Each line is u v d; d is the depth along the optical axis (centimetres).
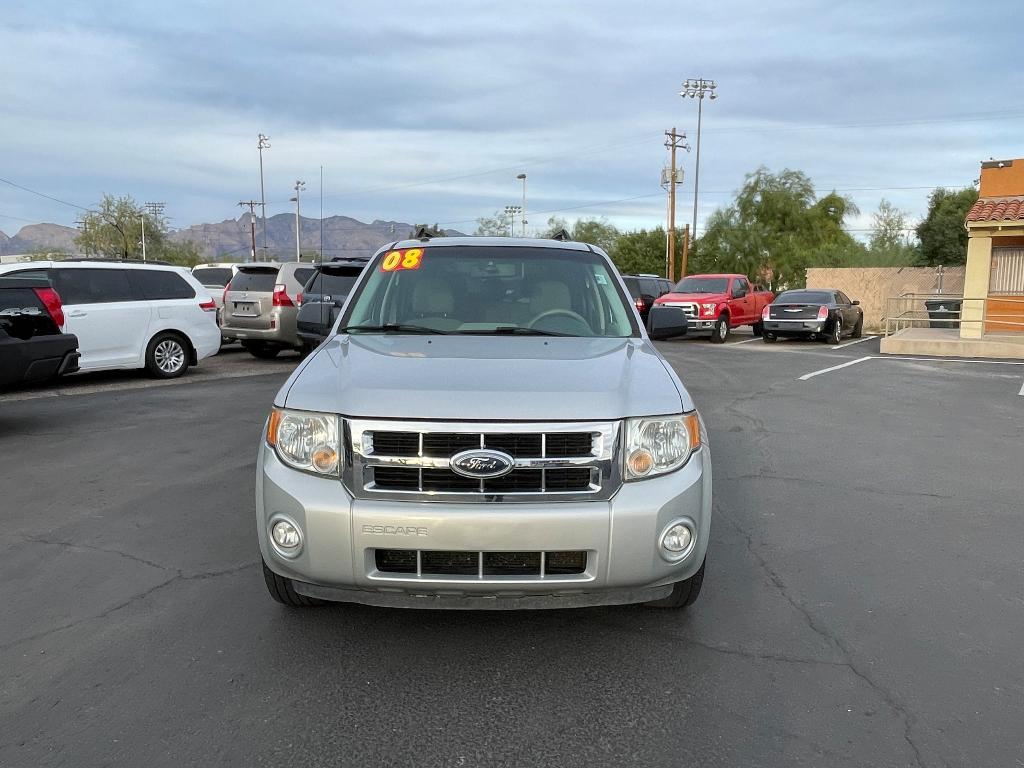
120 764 260
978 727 284
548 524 295
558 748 271
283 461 318
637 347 400
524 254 477
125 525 504
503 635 355
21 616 372
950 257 5241
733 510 547
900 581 420
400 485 302
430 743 273
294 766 260
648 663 330
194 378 1230
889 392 1135
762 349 1923
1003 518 532
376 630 359
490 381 321
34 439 764
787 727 284
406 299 447
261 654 336
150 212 7025
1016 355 1697
